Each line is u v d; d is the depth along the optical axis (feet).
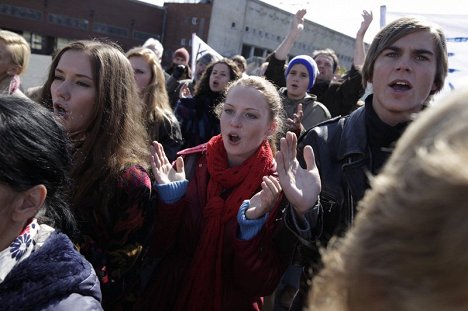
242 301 5.53
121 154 4.93
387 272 1.54
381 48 4.79
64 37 116.06
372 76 5.14
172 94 14.90
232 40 136.26
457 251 1.35
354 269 1.69
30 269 2.81
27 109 2.86
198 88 11.60
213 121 11.15
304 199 4.54
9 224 2.82
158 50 15.99
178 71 14.90
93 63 4.92
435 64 4.74
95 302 2.97
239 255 5.02
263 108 5.81
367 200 1.80
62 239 3.12
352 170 4.80
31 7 108.78
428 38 4.64
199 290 5.30
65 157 3.12
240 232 5.20
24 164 2.69
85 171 4.82
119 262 4.82
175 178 5.71
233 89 5.98
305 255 4.99
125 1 126.00
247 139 5.66
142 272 6.43
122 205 4.77
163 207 5.48
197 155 6.38
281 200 5.53
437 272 1.40
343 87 12.04
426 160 1.49
